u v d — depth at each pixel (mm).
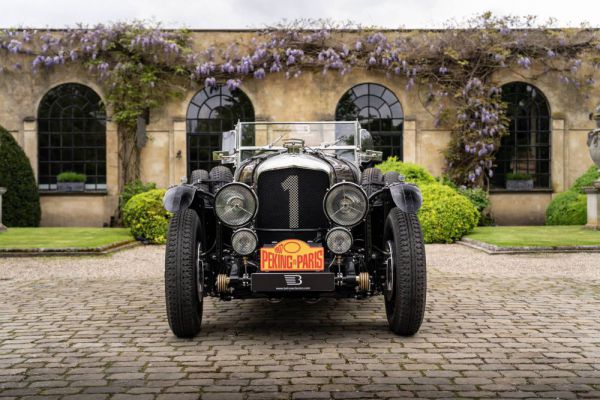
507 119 15664
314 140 6184
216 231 4570
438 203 11289
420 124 16016
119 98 15688
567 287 6570
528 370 3637
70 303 5844
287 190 4562
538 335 4492
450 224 11125
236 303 5875
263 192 4578
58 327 4836
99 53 15828
